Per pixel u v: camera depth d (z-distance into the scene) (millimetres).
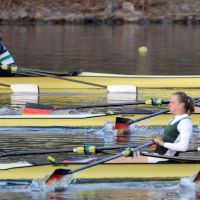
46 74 80438
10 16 171000
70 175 45688
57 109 64125
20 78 80812
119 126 60344
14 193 44062
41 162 47344
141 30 159625
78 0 177625
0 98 76062
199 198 43625
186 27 167625
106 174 46344
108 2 178250
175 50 123312
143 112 63906
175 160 46781
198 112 63812
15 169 45938
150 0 179625
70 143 56719
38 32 151000
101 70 98000
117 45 130625
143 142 57344
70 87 82062
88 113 67000
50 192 44469
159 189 45281
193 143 56875
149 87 83812
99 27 165625
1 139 57750
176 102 48031
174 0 180250
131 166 46656
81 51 120625
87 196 43781
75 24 172125
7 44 127625
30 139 57938
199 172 45656
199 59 110812
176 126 47938
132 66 102688
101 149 47969
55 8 175250
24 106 71062
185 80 84500
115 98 76812
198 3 179250
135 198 43531
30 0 174875
